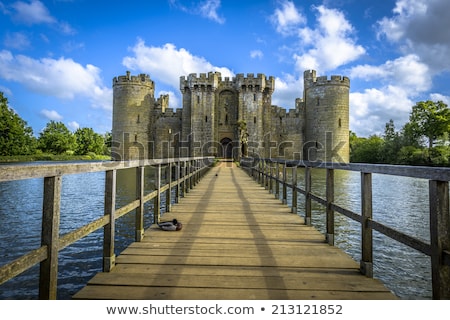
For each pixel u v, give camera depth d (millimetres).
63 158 78875
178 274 4164
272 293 3633
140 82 58781
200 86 54875
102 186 30734
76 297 3473
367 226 4180
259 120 55156
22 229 13742
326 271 4332
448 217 2721
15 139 60844
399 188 30984
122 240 12078
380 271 9516
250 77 55062
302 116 60406
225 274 4184
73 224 14953
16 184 31516
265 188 14055
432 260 2775
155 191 6953
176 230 6504
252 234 6270
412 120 62312
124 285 3805
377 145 69188
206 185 15727
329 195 5645
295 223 7266
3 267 2285
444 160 48406
